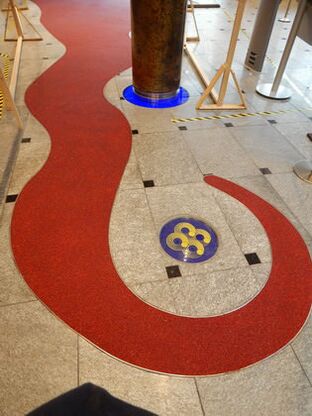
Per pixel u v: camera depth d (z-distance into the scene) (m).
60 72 4.11
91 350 1.57
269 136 3.11
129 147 2.88
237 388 1.47
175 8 2.99
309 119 3.39
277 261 2.00
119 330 1.64
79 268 1.91
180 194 2.43
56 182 2.48
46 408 0.69
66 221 2.18
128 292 1.80
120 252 2.00
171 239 2.09
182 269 1.93
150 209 2.29
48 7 6.49
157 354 1.56
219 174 2.63
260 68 4.32
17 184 2.45
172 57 3.31
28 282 1.83
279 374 1.51
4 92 2.86
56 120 3.20
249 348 1.60
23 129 3.05
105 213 2.25
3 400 1.40
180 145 2.94
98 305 1.74
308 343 1.63
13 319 1.67
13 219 2.18
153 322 1.68
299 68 4.51
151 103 3.57
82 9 6.44
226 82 3.35
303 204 2.39
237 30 2.98
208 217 2.25
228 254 2.02
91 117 3.28
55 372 1.49
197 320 1.70
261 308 1.76
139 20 3.07
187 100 3.67
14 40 5.00
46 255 1.97
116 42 5.05
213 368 1.52
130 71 4.23
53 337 1.61
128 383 1.47
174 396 1.44
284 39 5.53
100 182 2.50
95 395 0.75
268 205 2.37
